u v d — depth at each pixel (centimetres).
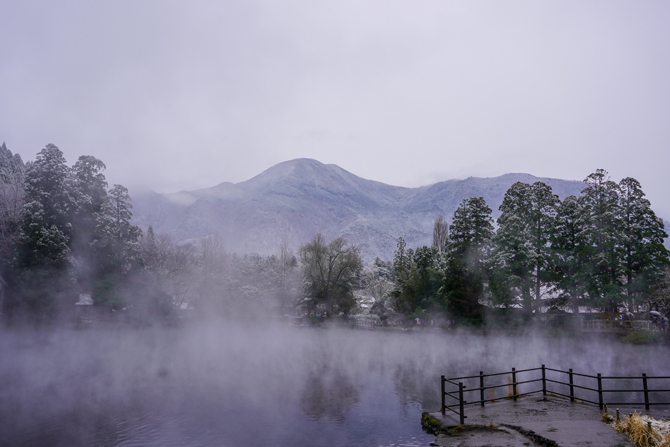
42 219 5991
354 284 9369
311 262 9050
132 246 7000
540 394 2417
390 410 2481
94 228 6762
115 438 2025
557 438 1454
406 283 7644
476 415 1845
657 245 5391
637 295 5497
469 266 6300
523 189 6341
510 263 5872
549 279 5850
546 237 6122
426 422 1912
